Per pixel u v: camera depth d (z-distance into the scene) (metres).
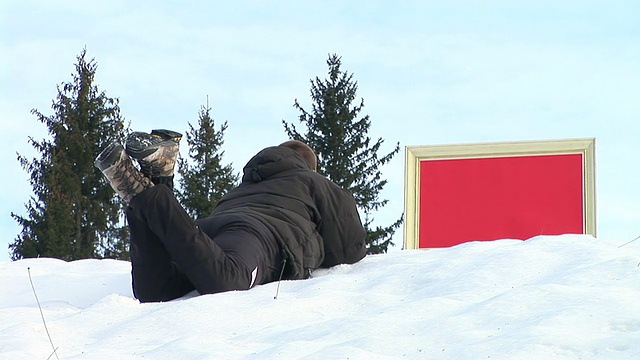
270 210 7.85
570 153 10.29
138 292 6.98
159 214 6.61
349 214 8.23
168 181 6.86
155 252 6.85
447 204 10.57
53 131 43.91
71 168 43.06
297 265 7.62
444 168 10.65
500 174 10.48
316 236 8.04
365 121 42.56
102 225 41.69
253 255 7.21
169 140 6.76
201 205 42.41
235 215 7.64
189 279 6.84
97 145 44.31
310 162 9.06
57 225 39.72
